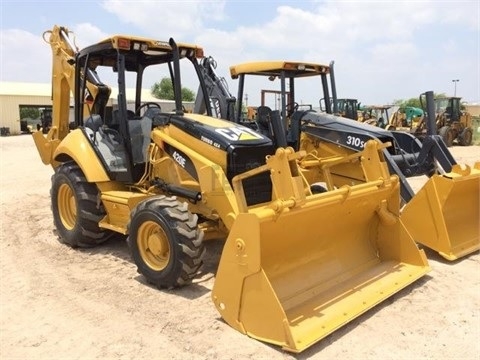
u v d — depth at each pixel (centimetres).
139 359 350
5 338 384
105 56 620
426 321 406
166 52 594
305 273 436
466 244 575
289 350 346
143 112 625
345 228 474
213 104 733
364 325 398
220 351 355
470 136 2314
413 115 2483
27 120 4169
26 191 1016
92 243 611
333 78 850
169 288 467
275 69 795
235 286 378
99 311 430
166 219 450
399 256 499
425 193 557
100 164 579
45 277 517
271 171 389
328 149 752
